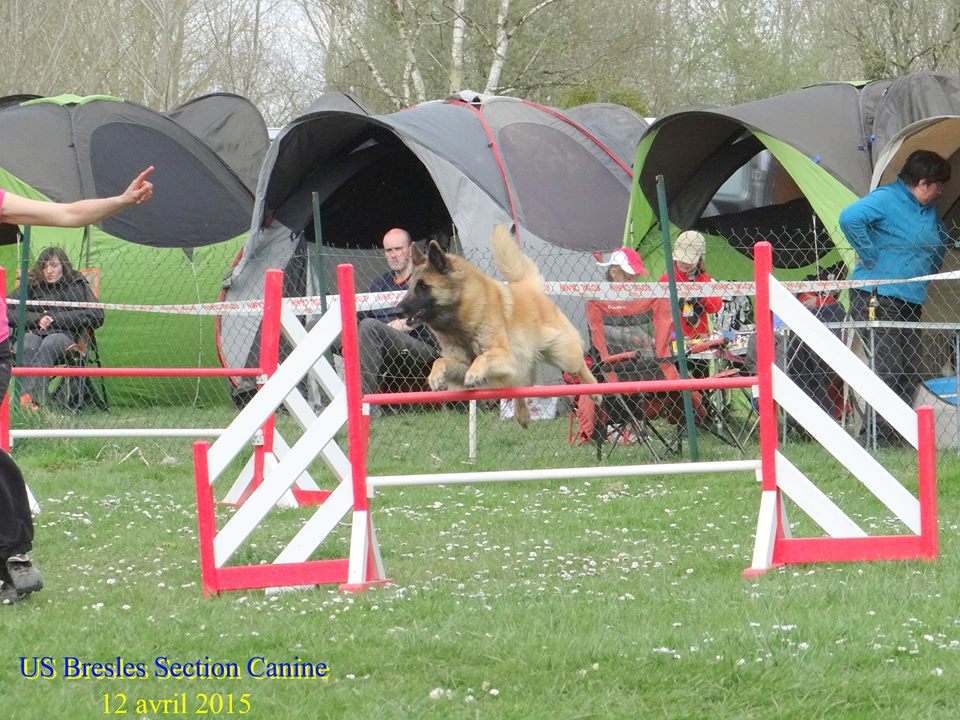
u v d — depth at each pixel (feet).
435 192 65.05
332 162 60.49
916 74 47.60
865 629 18.88
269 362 34.37
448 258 29.04
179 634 20.27
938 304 44.70
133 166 59.36
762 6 139.44
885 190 40.09
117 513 33.37
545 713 15.78
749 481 36.29
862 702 16.05
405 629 20.04
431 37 124.57
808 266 52.31
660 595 22.15
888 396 25.00
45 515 32.81
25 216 22.41
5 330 23.24
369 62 111.34
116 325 56.03
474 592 23.16
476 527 30.89
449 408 52.75
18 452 43.91
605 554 27.32
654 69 137.69
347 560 24.89
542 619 20.26
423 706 16.19
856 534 25.21
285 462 24.82
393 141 60.90
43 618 21.45
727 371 42.14
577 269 52.60
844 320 40.60
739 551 26.96
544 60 124.88
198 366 57.67
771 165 55.62
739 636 18.57
